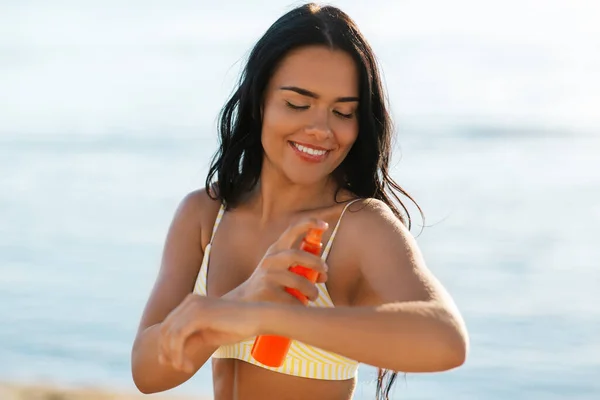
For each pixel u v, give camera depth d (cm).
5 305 1386
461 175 2245
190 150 2742
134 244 1759
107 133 3059
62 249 1727
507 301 1396
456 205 1961
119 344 1238
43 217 1991
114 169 2498
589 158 2475
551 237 1742
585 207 1955
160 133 3028
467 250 1659
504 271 1549
